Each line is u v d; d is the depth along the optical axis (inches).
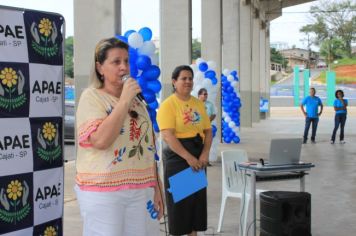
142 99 114.7
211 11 565.9
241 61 831.1
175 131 167.6
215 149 401.7
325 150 495.8
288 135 664.4
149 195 112.3
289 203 178.1
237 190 209.5
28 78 119.8
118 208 105.5
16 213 118.6
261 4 1096.8
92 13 313.1
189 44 432.5
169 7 433.7
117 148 105.3
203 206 171.2
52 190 126.2
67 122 568.4
